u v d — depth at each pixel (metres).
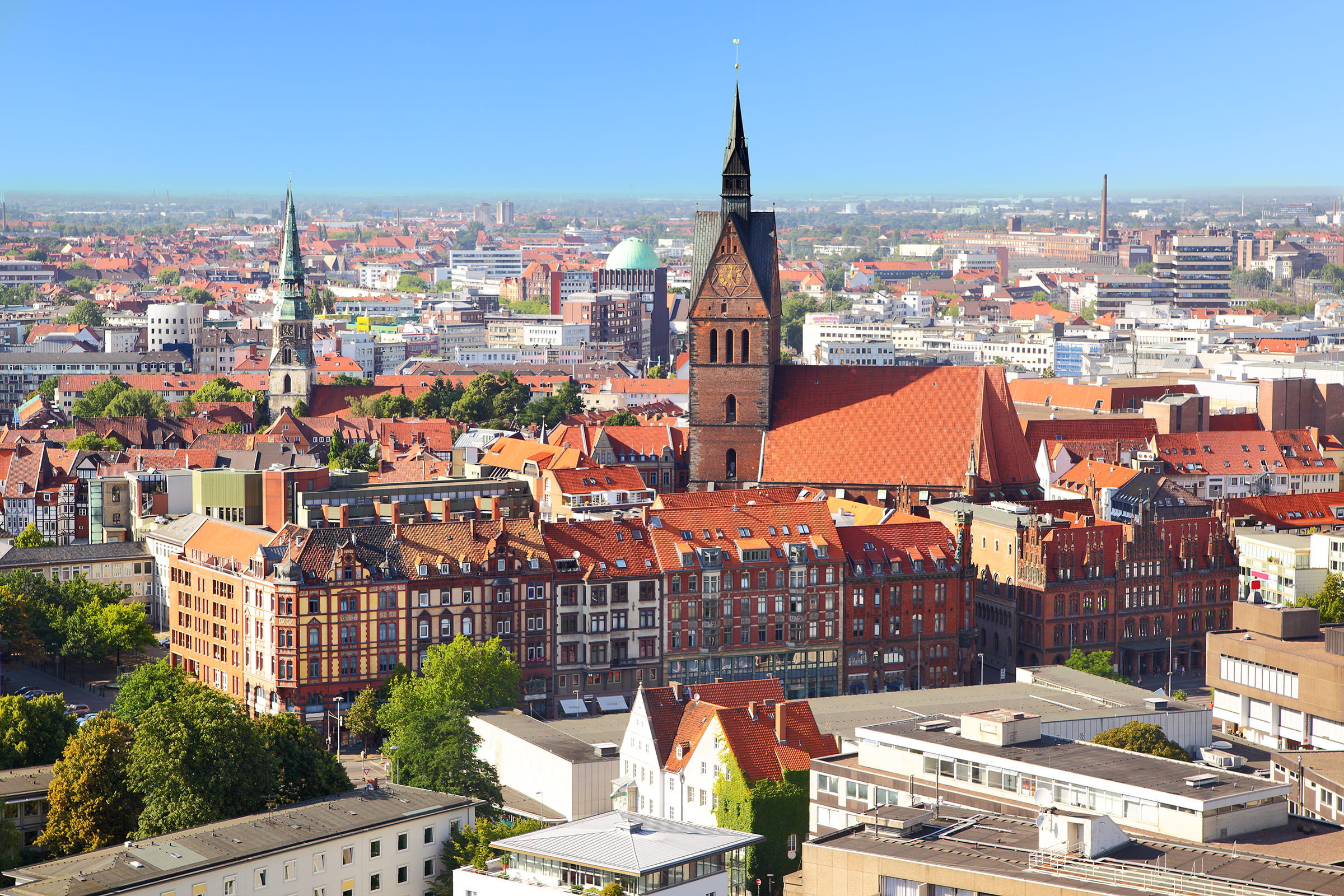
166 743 182.75
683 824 160.12
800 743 195.75
